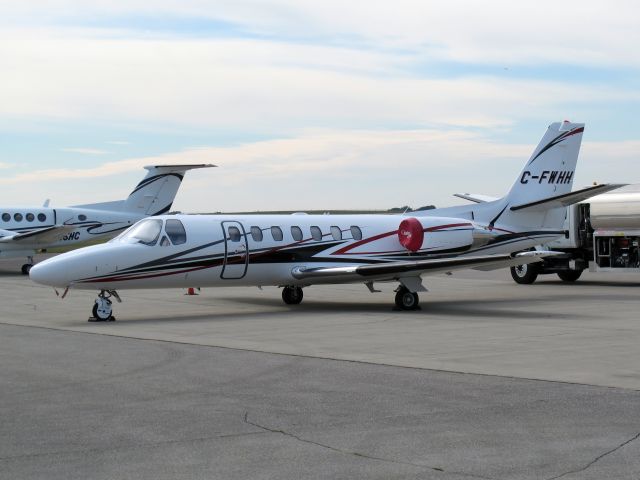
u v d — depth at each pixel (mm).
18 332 17484
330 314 21109
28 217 41844
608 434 8406
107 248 19875
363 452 7797
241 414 9398
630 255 30234
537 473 7117
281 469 7258
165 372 12273
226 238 21438
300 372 12164
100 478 7039
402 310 22094
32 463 7477
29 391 10836
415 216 25438
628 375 11781
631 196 29812
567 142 27797
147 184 44438
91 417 9281
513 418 9125
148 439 8305
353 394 10500
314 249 22875
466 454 7707
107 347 15039
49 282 19188
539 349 14469
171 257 20547
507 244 26562
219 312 21750
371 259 23641
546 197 27484
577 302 24594
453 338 16062
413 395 10414
